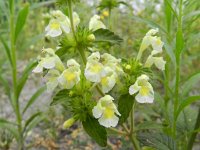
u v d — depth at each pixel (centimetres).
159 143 12
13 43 18
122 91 11
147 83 10
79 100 11
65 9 13
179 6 13
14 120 24
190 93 23
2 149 20
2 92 27
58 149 20
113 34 11
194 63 27
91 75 10
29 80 30
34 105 26
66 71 10
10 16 18
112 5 16
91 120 11
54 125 22
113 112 10
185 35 15
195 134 13
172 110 14
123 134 12
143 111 19
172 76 22
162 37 14
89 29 12
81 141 21
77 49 11
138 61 11
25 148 20
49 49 11
